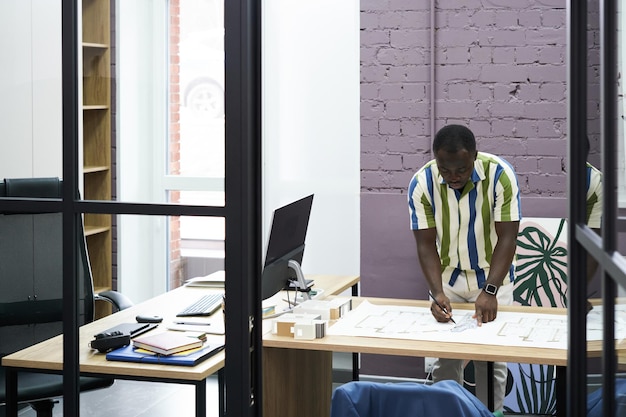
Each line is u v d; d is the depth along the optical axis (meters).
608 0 1.17
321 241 5.19
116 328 1.99
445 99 4.95
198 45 1.83
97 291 1.97
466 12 4.87
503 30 4.84
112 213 1.91
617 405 1.12
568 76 1.56
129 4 1.86
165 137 1.87
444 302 3.45
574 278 1.58
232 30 1.81
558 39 4.78
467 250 3.85
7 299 2.04
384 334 3.19
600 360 1.28
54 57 1.92
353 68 5.05
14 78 1.94
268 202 5.24
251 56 1.84
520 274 4.78
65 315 1.96
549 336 3.14
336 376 5.19
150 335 2.01
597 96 1.30
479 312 3.38
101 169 1.91
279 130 5.19
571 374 1.60
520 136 4.86
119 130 1.88
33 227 1.99
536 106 4.84
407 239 5.05
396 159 5.04
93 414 2.01
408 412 2.12
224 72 1.82
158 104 1.88
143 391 2.01
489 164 3.70
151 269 1.95
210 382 2.01
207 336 2.02
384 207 5.07
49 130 1.93
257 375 1.91
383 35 4.99
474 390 4.64
